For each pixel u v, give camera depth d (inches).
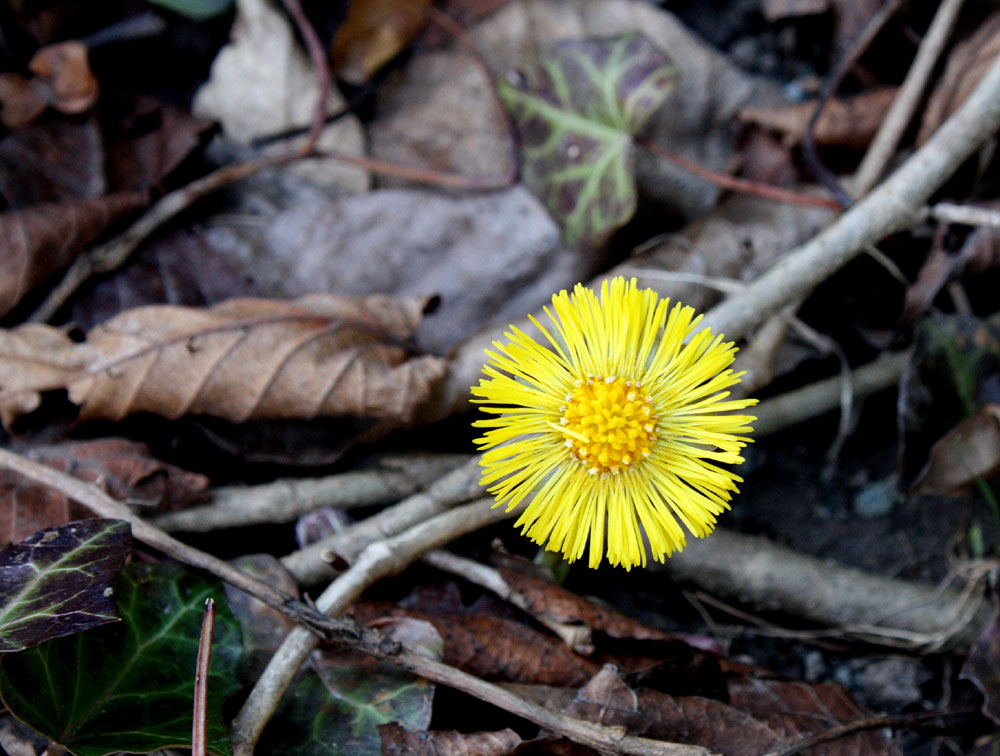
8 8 10.9
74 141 10.9
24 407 10.0
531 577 10.1
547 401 9.5
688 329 9.3
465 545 10.2
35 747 9.3
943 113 10.9
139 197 10.9
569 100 11.0
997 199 10.8
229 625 9.6
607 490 9.5
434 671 9.4
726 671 10.0
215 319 10.2
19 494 9.9
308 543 10.3
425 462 10.6
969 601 10.7
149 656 9.4
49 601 9.2
